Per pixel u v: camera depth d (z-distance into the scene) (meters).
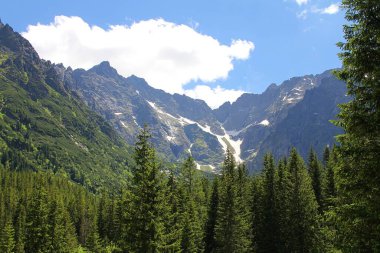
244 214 63.41
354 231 16.03
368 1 15.91
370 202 15.53
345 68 16.91
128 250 32.81
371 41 16.12
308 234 50.38
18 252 78.44
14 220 109.62
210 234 69.75
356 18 16.38
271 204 63.28
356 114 16.06
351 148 16.36
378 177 15.52
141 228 31.73
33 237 55.97
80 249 95.44
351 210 16.11
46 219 57.69
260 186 71.62
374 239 15.43
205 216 73.38
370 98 16.00
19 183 167.12
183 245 59.78
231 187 59.75
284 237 55.56
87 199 176.88
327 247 47.44
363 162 16.06
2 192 145.25
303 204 52.22
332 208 17.72
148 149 33.62
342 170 16.73
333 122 17.02
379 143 15.86
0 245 74.75
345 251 16.25
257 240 64.38
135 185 32.72
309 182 56.53
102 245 88.50
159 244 32.06
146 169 32.75
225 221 58.38
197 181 76.75
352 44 16.45
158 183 32.84
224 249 57.81
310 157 80.44
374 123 15.68
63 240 68.88
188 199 67.31
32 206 57.53
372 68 15.85
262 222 63.56
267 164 74.75
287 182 57.16
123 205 32.88
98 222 106.94
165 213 34.09
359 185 16.12
